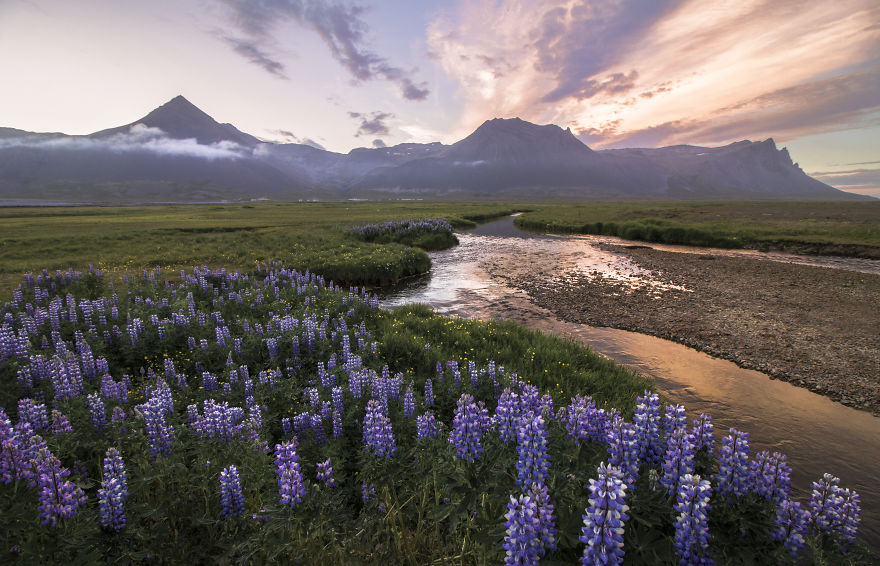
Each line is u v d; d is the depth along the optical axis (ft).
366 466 16.38
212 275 62.85
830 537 11.60
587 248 126.31
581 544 10.82
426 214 248.32
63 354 28.78
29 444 13.51
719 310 59.77
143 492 15.21
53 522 11.63
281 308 49.70
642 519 11.11
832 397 35.24
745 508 11.85
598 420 15.65
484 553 12.37
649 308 61.62
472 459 13.64
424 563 13.44
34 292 48.57
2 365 26.21
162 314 44.01
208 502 14.97
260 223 169.48
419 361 36.55
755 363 42.06
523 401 16.74
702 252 114.93
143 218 208.64
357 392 24.66
